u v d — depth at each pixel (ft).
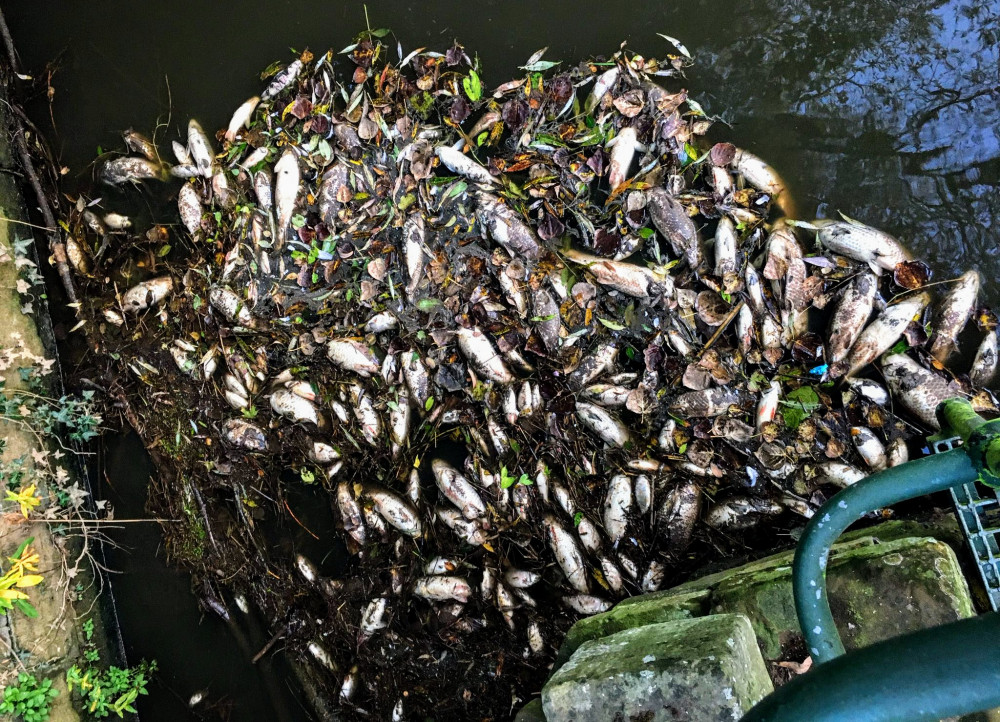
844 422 7.29
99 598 8.18
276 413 8.08
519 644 7.91
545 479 7.78
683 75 7.36
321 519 8.23
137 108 8.18
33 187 8.28
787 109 7.27
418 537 8.07
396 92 7.73
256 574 8.37
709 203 7.37
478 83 7.57
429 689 8.13
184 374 8.25
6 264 7.95
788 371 7.35
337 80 7.82
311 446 8.06
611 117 7.48
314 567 8.27
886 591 5.32
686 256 7.40
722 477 7.54
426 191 7.71
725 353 7.41
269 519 8.34
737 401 7.41
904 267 7.11
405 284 7.78
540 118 7.56
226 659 8.40
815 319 7.32
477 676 8.03
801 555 3.94
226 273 8.05
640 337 7.53
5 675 7.28
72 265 8.34
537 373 7.73
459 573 8.04
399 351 7.84
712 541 7.57
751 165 7.30
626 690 4.48
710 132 7.38
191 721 8.36
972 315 7.13
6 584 6.69
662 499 7.63
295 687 8.36
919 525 6.50
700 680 4.36
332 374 8.00
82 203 8.35
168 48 8.08
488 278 7.69
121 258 8.35
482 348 7.68
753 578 5.76
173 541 8.35
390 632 8.20
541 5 7.46
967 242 7.10
